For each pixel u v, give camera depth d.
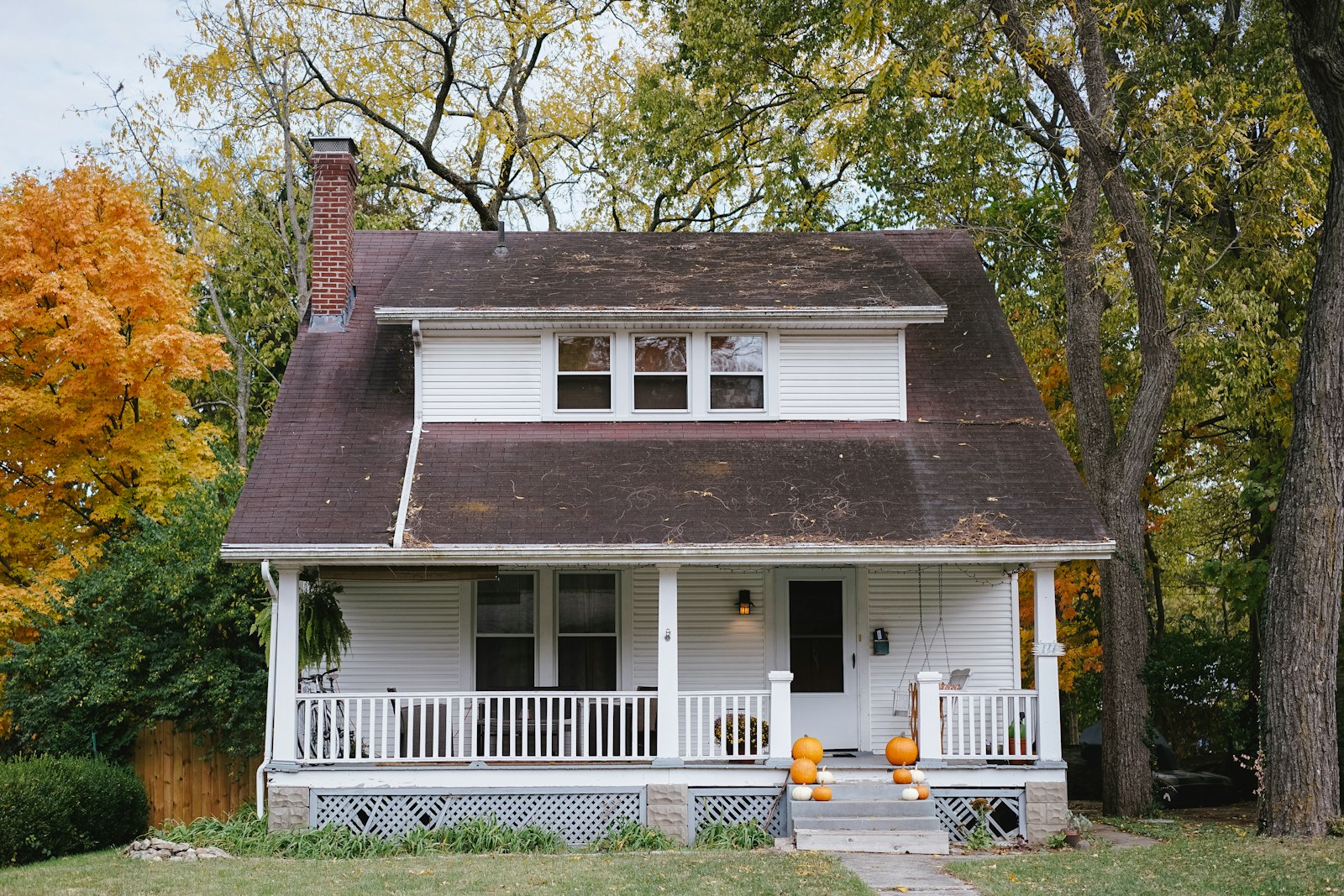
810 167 28.44
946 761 14.59
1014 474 15.96
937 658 17.09
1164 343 18.14
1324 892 9.98
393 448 16.39
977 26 17.83
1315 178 19.80
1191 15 21.53
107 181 19.83
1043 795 14.41
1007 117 23.53
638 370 17.20
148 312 19.62
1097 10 17.80
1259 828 13.58
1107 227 18.91
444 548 14.23
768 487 15.57
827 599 17.16
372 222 31.14
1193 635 19.47
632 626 16.94
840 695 16.97
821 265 18.58
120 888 10.67
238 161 27.42
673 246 19.78
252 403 31.72
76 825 13.99
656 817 14.23
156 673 16.56
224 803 17.09
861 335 17.30
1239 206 20.20
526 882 10.98
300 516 14.84
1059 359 24.94
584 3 30.95
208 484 18.59
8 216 18.86
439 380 16.95
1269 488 19.38
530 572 17.02
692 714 16.75
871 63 26.27
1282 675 13.35
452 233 20.62
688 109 26.50
